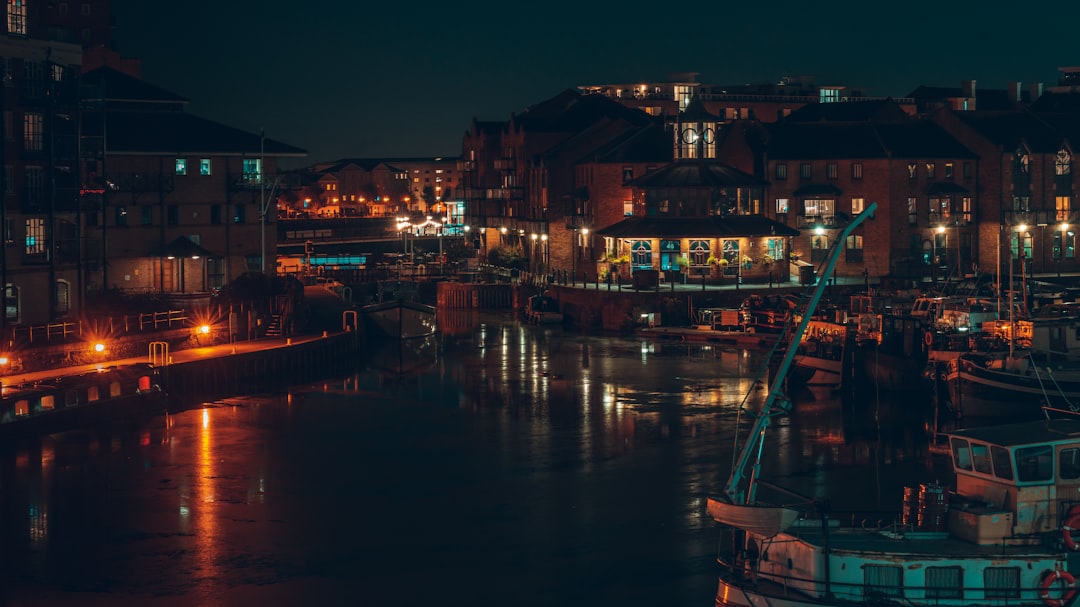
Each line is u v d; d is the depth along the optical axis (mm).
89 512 57719
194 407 80938
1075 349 83625
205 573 50312
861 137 140875
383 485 63031
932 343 86562
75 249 93062
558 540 54250
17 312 88625
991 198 141375
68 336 84312
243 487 62250
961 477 40094
